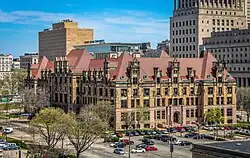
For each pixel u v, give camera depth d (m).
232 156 93.25
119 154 168.88
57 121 163.00
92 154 167.62
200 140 197.75
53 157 150.50
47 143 164.38
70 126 160.12
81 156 163.25
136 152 172.62
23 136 199.62
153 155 168.00
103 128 170.12
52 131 164.38
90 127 161.62
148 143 189.00
